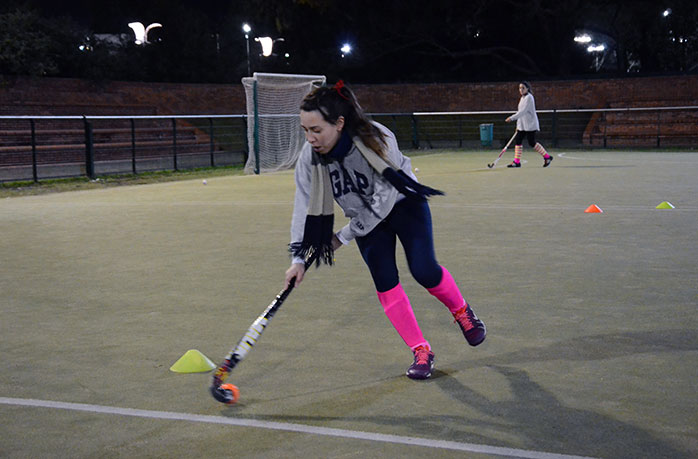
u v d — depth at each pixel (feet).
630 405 10.64
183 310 16.88
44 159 75.97
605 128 94.17
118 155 81.97
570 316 15.64
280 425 10.12
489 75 117.91
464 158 77.77
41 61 79.61
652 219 29.68
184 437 9.78
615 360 12.72
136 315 16.49
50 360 13.34
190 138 88.84
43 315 16.65
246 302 17.49
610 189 42.01
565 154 81.46
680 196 37.70
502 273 20.01
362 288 18.63
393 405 10.82
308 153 11.57
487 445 9.30
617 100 98.48
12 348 14.14
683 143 92.68
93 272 21.40
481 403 10.83
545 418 10.20
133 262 22.84
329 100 10.96
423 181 49.37
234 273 20.88
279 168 68.23
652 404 10.67
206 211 35.88
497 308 16.39
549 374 12.07
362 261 22.11
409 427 9.96
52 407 10.98
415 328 12.16
